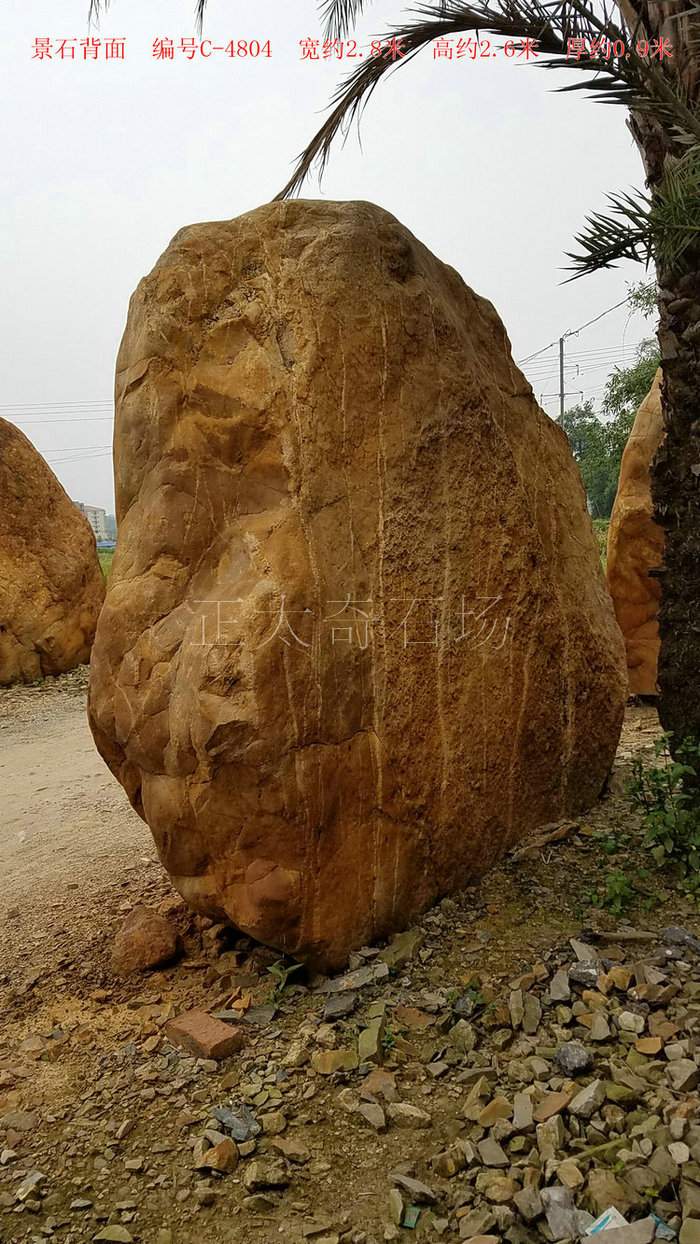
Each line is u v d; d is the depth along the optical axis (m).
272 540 2.82
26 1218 2.06
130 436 3.12
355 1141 2.18
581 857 3.55
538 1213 1.88
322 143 5.38
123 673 3.03
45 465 9.43
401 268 3.22
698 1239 1.74
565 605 3.88
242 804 2.74
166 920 3.38
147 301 3.09
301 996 2.84
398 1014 2.65
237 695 2.68
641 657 6.01
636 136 3.52
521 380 3.92
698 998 2.55
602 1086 2.21
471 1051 2.45
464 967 2.86
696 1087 2.19
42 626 9.18
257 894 2.77
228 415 2.96
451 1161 2.05
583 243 3.24
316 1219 1.97
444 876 3.27
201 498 3.02
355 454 3.02
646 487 5.78
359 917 2.93
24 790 5.83
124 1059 2.66
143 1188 2.12
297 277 3.00
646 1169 1.94
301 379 2.91
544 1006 2.61
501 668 3.50
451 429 3.32
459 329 3.49
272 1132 2.23
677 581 3.59
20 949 3.51
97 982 3.18
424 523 3.20
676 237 3.04
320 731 2.78
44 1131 2.37
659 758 4.72
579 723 3.94
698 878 3.21
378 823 2.98
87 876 4.21
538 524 3.78
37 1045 2.80
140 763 2.99
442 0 3.33
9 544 9.11
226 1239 1.94
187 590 3.02
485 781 3.44
